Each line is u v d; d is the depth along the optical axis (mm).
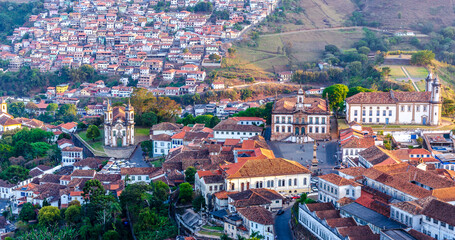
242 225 170875
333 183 175125
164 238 180875
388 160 199750
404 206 146375
